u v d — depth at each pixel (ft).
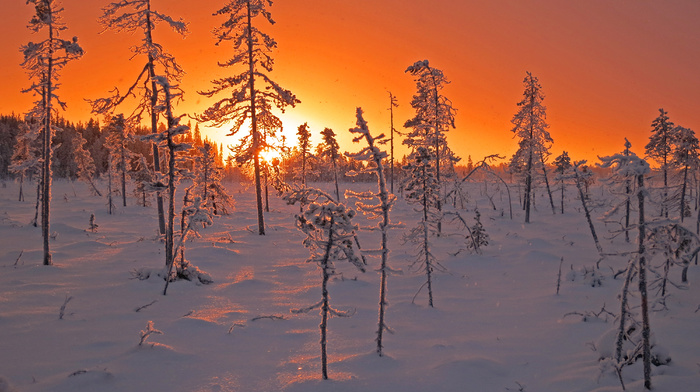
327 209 23.34
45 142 54.60
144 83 61.46
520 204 172.04
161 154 60.13
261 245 76.13
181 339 29.09
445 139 93.45
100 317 34.09
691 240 21.38
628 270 22.86
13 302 37.24
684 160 78.18
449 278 54.39
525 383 22.70
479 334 32.32
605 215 23.00
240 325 32.58
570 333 31.71
